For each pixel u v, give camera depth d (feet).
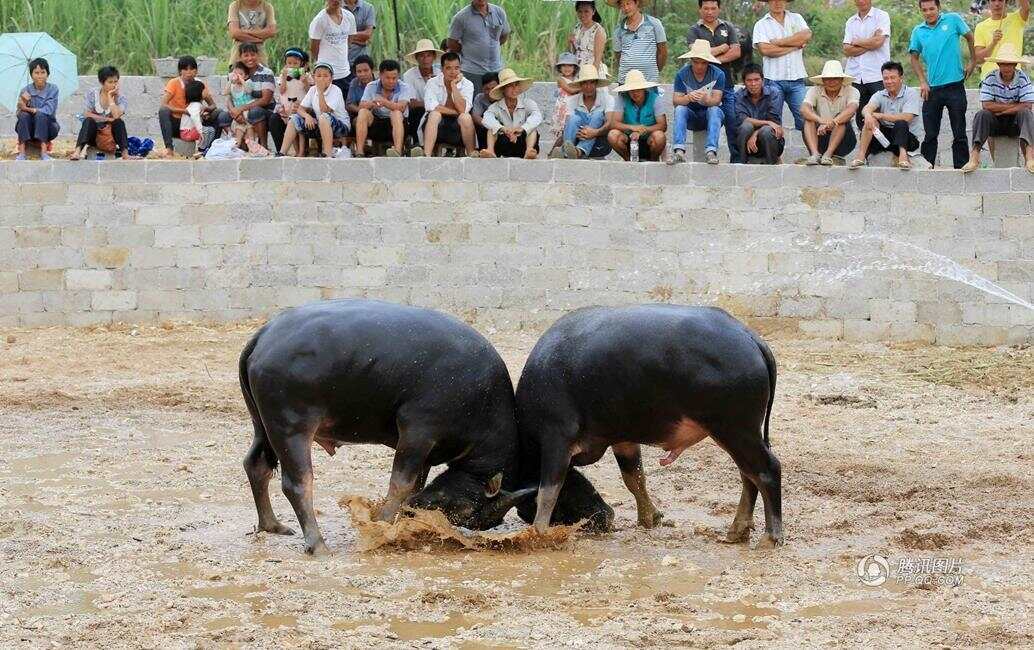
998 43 79.56
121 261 76.28
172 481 45.47
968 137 87.30
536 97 88.17
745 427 35.01
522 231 75.87
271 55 100.01
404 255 76.07
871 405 59.88
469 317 76.13
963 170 74.08
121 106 80.23
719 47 78.48
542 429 35.99
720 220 75.31
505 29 83.20
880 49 79.36
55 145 86.84
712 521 40.75
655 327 34.71
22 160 77.10
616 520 40.47
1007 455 50.21
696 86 76.54
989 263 73.87
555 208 75.82
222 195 76.23
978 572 34.65
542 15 102.78
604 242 75.77
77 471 46.96
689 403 34.55
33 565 34.88
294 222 76.13
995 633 29.45
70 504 42.22
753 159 77.97
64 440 52.11
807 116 75.87
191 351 70.59
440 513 36.04
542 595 32.48
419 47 78.79
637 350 34.55
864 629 29.89
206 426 55.11
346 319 35.42
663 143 76.69
